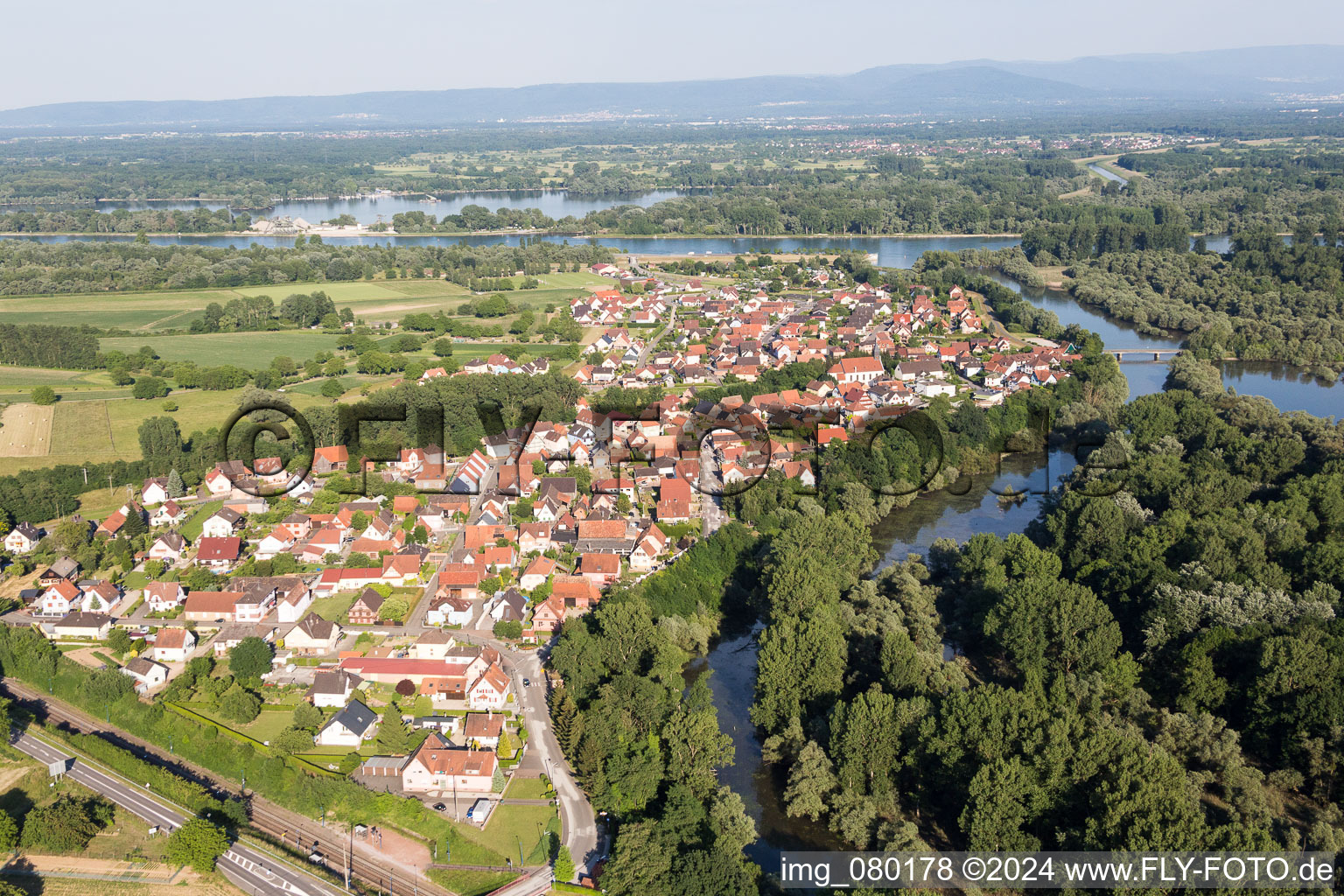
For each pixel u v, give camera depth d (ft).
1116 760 456.86
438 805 503.20
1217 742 498.69
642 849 436.76
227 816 495.41
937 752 486.38
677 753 513.45
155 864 470.39
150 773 525.34
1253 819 454.81
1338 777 488.02
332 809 503.61
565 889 444.96
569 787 515.09
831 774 506.89
